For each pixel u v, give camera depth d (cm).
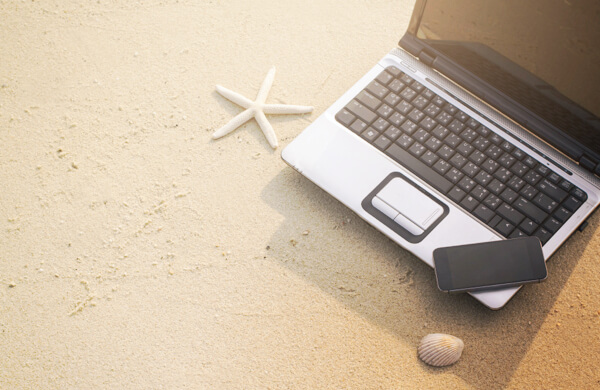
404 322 94
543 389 90
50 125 110
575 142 98
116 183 105
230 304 95
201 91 114
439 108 103
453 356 90
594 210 96
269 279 97
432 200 96
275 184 105
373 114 102
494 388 89
